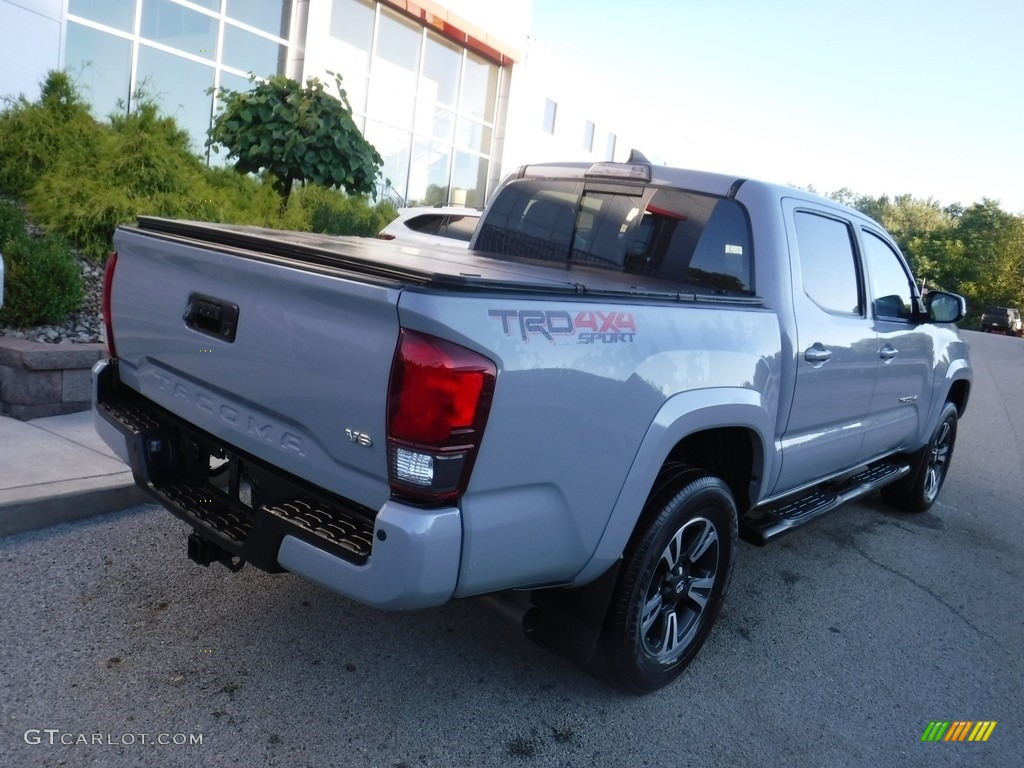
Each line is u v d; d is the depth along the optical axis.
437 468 2.15
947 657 3.84
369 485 2.29
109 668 2.90
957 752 3.08
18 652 2.91
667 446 2.81
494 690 3.08
